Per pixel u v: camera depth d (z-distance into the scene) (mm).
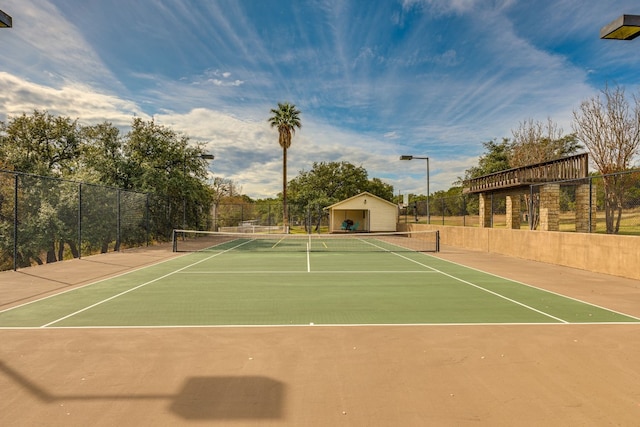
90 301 8898
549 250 16484
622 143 26703
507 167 46406
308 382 4410
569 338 6074
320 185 57719
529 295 9703
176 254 20828
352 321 7098
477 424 3535
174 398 4016
